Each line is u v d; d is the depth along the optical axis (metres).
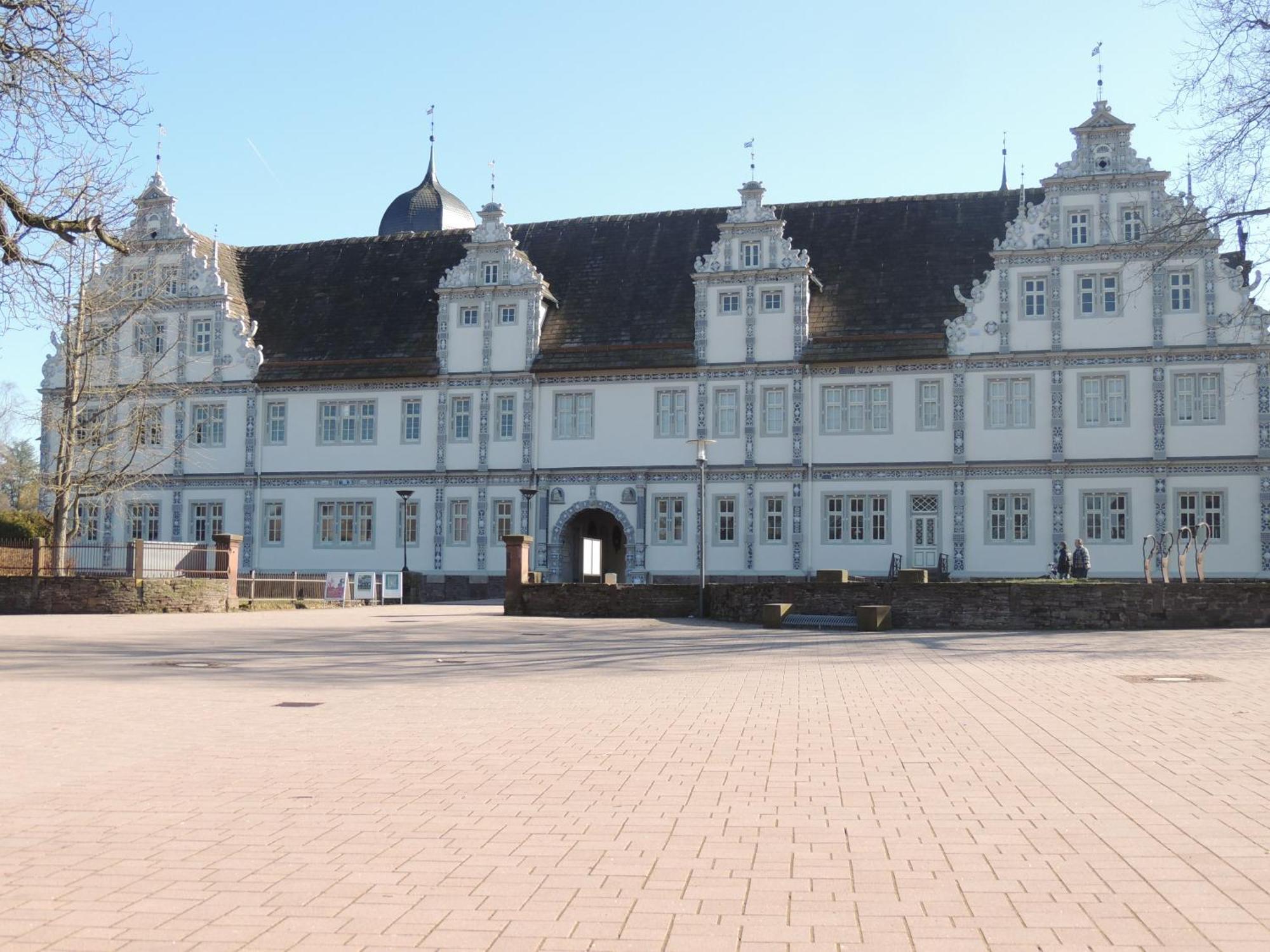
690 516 58.00
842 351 56.62
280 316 65.88
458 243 66.88
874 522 56.16
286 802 10.83
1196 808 10.06
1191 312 53.31
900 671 21.91
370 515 61.88
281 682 20.92
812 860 8.66
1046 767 11.97
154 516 64.44
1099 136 54.62
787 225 62.69
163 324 64.94
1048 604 32.47
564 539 59.84
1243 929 7.05
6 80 22.59
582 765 12.48
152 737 14.57
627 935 7.15
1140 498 53.41
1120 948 6.79
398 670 23.36
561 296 62.50
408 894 8.00
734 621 38.69
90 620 40.12
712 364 57.88
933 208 61.09
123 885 8.30
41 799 11.02
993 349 55.09
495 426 60.59
